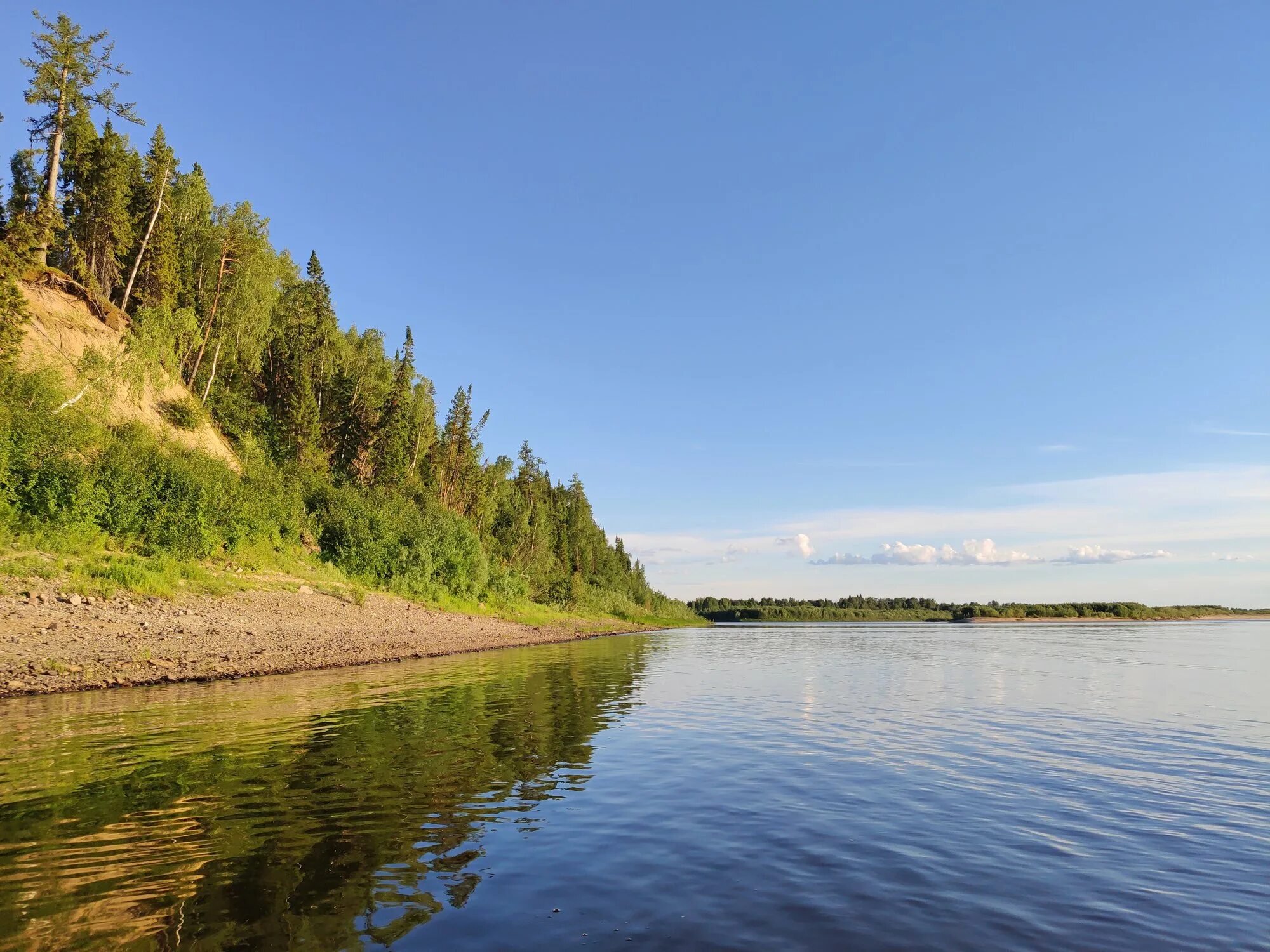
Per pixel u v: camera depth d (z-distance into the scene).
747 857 8.12
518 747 13.62
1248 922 6.62
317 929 6.01
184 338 49.28
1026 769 12.94
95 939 5.75
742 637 87.56
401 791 10.36
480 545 70.31
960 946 5.95
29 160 49.22
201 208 58.59
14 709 16.42
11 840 8.05
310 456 60.56
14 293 34.31
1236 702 22.58
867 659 41.56
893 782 11.77
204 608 30.70
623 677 28.20
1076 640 72.69
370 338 86.44
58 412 33.69
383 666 28.23
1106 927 6.45
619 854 8.09
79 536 30.61
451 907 6.54
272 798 9.86
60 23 45.97
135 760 11.84
